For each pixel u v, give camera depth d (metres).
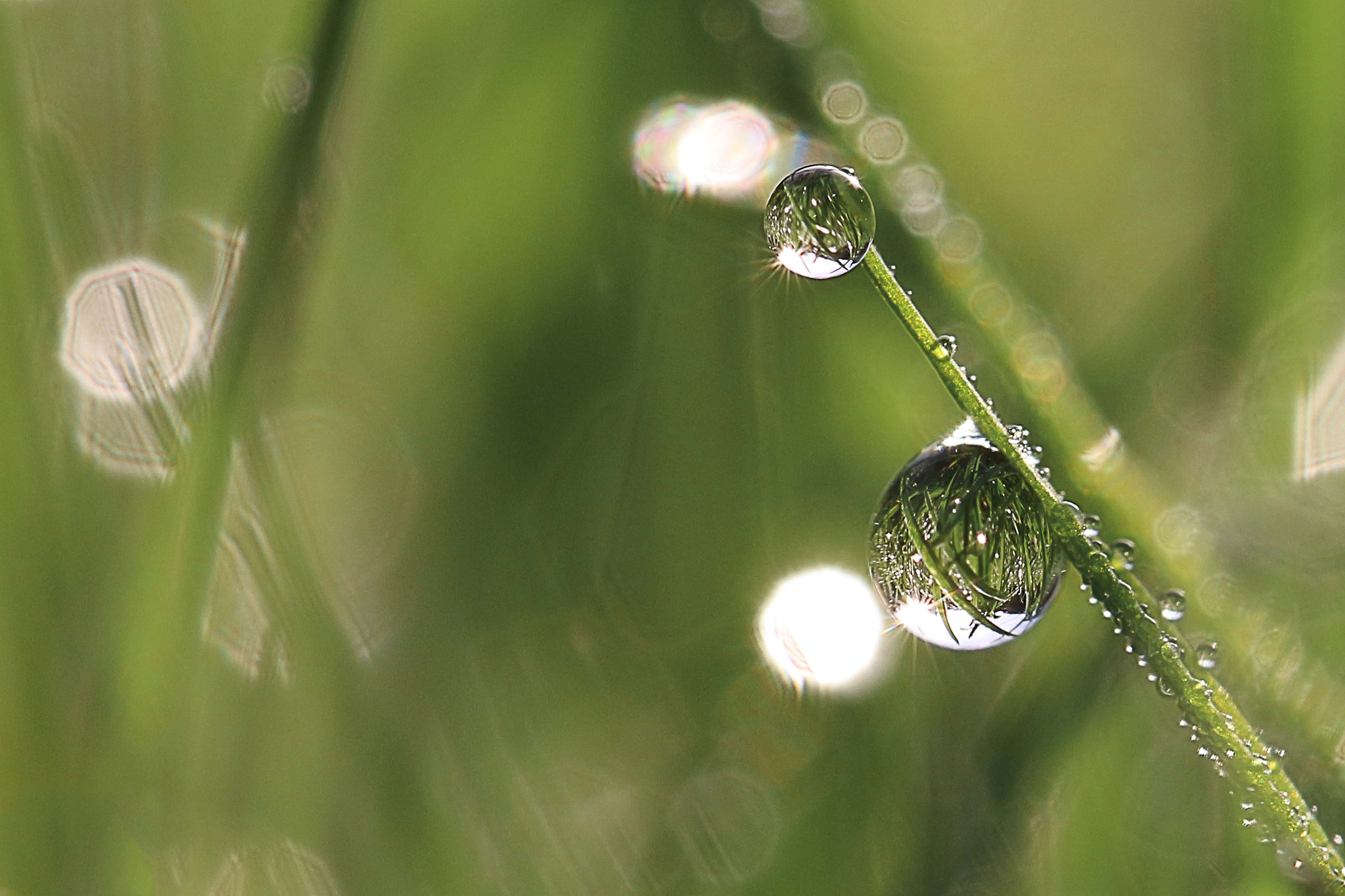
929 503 0.10
